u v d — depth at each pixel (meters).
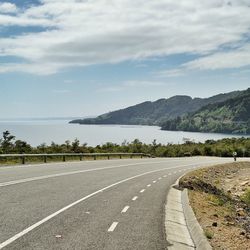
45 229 10.45
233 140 119.06
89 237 9.73
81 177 26.16
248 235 11.08
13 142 55.69
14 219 11.58
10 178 23.42
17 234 9.80
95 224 11.30
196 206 15.90
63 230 10.41
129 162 50.53
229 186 39.19
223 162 61.88
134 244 9.23
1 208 13.30
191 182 26.50
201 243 9.41
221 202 20.22
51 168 33.09
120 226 11.16
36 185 20.33
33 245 8.82
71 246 8.82
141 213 13.46
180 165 49.97
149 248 8.95
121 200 16.41
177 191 21.61
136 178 28.20
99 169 34.97
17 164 36.69
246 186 39.22
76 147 60.78
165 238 9.99
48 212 12.86
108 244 9.12
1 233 9.86
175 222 12.39
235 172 53.50
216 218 13.68
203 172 42.72
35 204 14.30
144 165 45.94
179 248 9.15
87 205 14.65
